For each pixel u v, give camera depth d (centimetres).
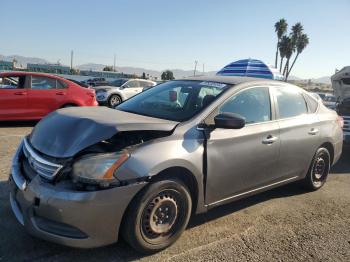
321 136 547
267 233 423
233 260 359
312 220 469
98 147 335
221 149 397
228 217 458
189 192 378
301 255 379
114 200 317
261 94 470
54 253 346
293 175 517
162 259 351
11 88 974
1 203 440
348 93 1083
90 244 318
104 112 400
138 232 339
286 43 5938
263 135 446
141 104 457
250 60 1512
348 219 480
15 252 342
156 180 347
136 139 353
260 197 538
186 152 363
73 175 313
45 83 1023
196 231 413
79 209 306
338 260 376
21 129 959
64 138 338
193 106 414
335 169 741
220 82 457
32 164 342
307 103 545
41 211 315
